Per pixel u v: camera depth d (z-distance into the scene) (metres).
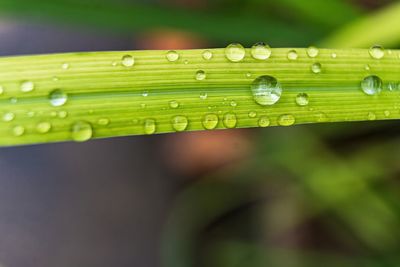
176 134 0.25
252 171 0.24
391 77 0.11
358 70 0.11
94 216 0.24
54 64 0.10
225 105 0.11
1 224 0.23
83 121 0.10
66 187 0.24
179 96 0.11
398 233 0.21
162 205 0.24
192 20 0.17
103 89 0.10
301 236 0.23
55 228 0.24
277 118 0.11
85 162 0.25
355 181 0.21
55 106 0.10
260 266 0.23
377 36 0.14
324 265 0.22
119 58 0.10
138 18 0.17
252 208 0.24
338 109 0.11
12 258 0.23
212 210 0.24
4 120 0.10
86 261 0.23
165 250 0.23
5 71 0.10
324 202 0.22
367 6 0.18
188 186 0.25
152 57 0.11
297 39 0.17
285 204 0.24
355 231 0.23
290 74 0.11
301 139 0.21
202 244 0.24
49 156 0.25
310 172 0.22
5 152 0.24
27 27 0.26
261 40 0.17
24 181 0.24
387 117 0.11
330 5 0.17
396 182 0.21
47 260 0.23
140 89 0.10
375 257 0.21
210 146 0.24
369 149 0.21
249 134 0.24
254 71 0.11
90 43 0.26
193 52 0.11
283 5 0.18
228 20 0.18
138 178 0.25
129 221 0.24
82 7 0.17
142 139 0.25
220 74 0.11
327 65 0.11
